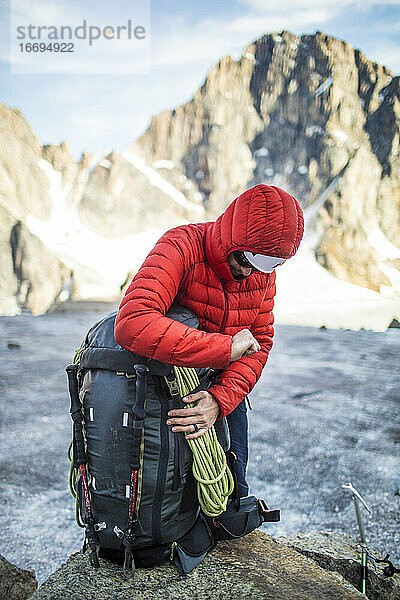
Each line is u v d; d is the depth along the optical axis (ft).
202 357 4.48
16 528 11.65
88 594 4.66
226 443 5.49
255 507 5.79
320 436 18.43
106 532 4.80
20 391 23.81
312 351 35.32
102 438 4.67
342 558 7.00
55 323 45.80
